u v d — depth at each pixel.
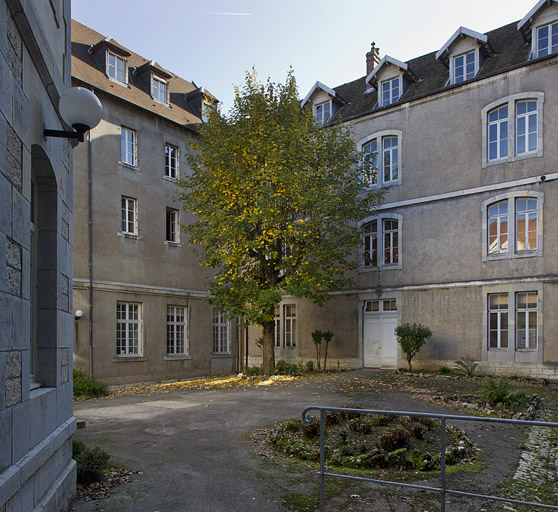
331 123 20.78
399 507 4.93
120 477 5.92
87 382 14.43
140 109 19.12
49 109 4.85
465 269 17.64
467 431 8.16
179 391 14.70
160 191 19.83
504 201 17.11
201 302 21.31
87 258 16.64
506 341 16.64
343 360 20.59
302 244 16.80
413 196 19.12
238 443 7.64
